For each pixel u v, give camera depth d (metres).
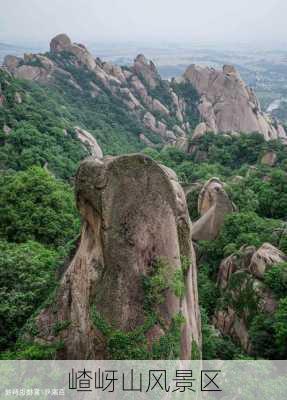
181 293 10.02
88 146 52.78
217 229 28.92
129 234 9.74
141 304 9.46
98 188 9.82
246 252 22.33
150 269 9.77
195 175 49.19
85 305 9.90
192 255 11.96
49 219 21.09
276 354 16.64
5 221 21.05
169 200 10.23
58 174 39.81
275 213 33.59
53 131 47.22
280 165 46.53
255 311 18.53
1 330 11.55
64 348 10.06
